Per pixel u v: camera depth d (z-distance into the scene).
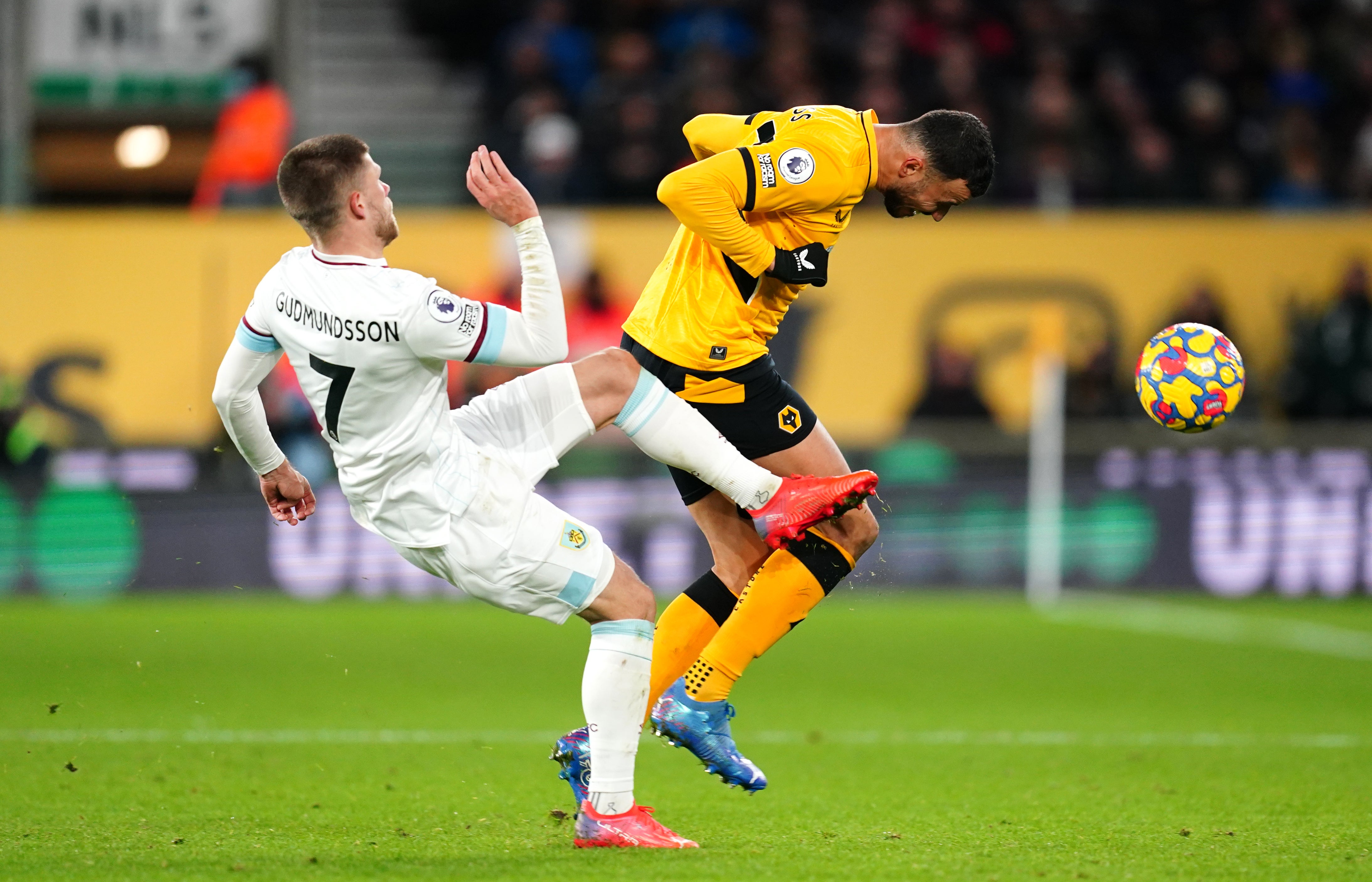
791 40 49.56
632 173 44.88
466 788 17.58
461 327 12.97
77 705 24.05
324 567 40.19
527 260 13.33
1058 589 41.94
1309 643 33.88
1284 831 15.06
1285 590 42.28
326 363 13.05
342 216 13.16
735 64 48.94
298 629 34.47
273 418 39.44
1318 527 42.16
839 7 53.84
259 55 52.84
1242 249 41.97
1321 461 42.00
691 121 16.05
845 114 15.15
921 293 41.62
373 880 12.27
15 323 39.41
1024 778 18.72
